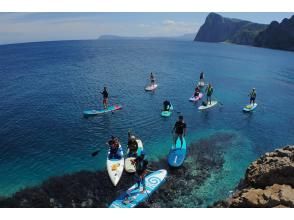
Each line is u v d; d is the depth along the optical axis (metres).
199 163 19.58
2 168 19.06
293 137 25.67
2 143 23.25
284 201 11.75
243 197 12.77
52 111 32.31
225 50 149.12
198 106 34.81
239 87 48.25
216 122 28.84
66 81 51.31
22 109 33.28
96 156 20.64
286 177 13.70
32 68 71.12
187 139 23.95
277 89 47.84
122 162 18.55
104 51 131.00
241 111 33.31
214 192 16.27
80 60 89.69
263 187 14.24
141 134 24.95
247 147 22.86
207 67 73.81
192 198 15.66
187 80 53.12
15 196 15.81
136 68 69.31
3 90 44.03
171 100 37.47
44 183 17.12
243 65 80.56
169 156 19.89
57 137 24.48
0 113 31.72
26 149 22.08
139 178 15.87
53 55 112.19
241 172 18.61
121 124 27.64
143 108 33.31
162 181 16.94
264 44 182.25
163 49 149.38
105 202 15.21
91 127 26.86
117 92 42.00
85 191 16.22
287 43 163.12
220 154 21.22
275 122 29.72
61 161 19.97
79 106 34.44
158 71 64.31
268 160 15.05
